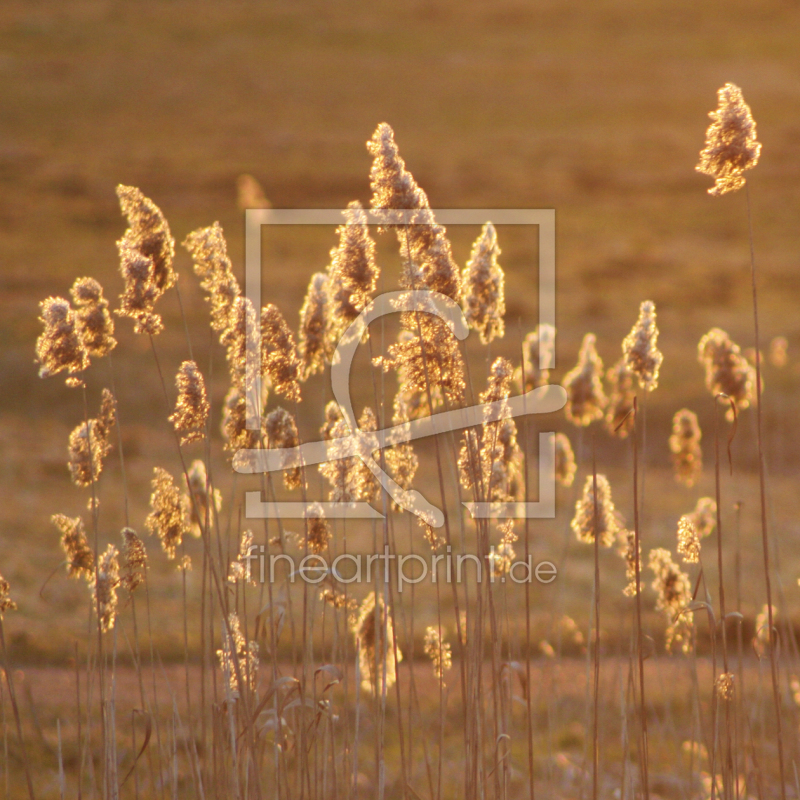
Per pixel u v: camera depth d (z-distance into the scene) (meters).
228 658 12.55
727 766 12.84
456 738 21.88
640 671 12.46
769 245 162.88
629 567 14.28
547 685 21.41
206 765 12.66
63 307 12.19
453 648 29.77
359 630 13.85
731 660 27.59
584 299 125.00
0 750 20.14
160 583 38.69
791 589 38.50
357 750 12.96
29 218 158.88
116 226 158.75
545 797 18.70
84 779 18.55
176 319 93.81
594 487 12.90
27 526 46.06
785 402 78.25
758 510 54.94
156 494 13.12
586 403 17.19
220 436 63.56
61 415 72.62
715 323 112.56
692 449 17.23
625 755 14.38
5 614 33.44
